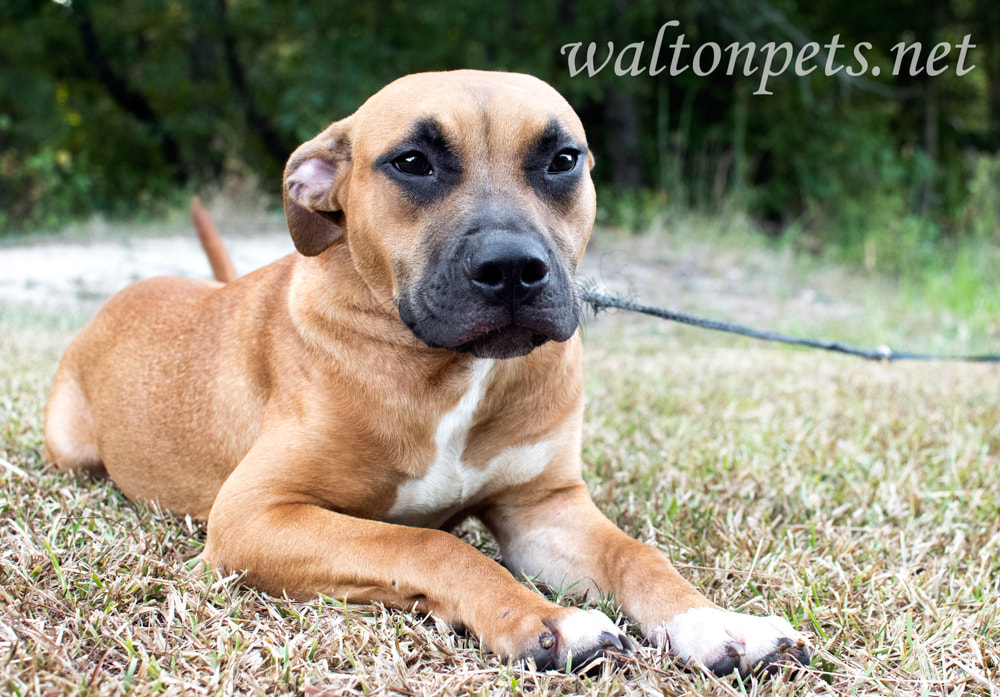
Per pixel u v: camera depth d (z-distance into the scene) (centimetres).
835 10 488
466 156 73
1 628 63
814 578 76
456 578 67
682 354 188
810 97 439
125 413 90
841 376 154
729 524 85
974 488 97
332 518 72
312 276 80
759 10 412
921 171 445
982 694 64
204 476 85
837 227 397
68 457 95
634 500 91
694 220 358
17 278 259
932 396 138
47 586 69
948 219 436
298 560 71
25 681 59
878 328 237
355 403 75
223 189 389
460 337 70
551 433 80
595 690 61
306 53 405
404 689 61
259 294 85
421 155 74
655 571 71
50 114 462
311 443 75
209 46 480
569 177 76
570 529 79
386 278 75
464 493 79
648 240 340
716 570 76
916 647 66
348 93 386
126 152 500
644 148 460
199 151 483
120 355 93
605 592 73
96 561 72
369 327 75
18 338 166
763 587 74
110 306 99
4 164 365
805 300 294
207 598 69
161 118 497
